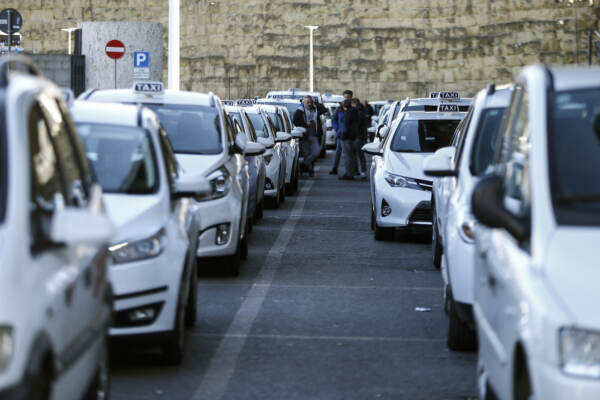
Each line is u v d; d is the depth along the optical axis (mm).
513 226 11734
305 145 73250
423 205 36656
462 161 22078
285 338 20953
